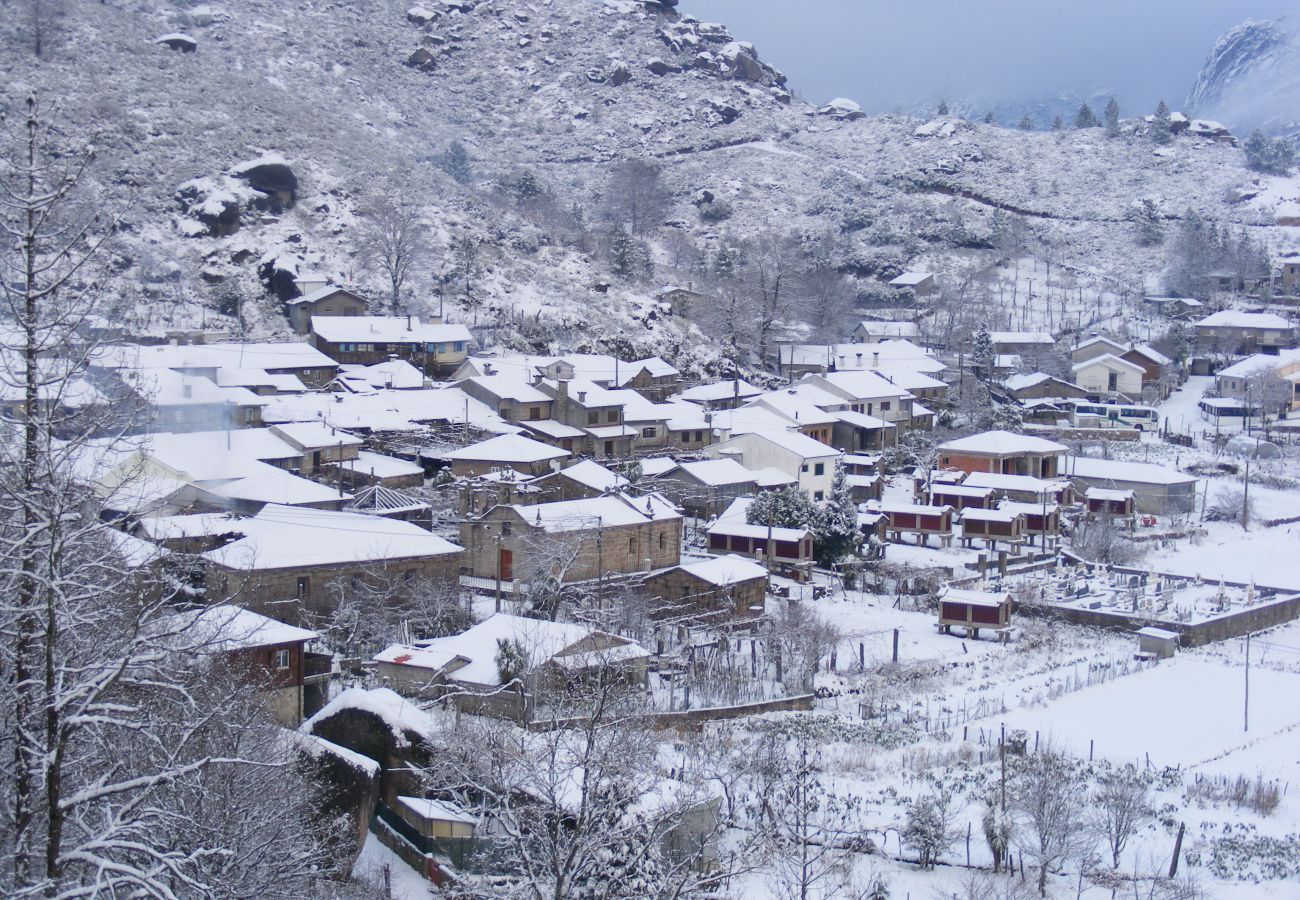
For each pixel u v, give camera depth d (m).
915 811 49.03
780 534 87.12
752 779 50.03
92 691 21.03
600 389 113.88
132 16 193.62
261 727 35.44
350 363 122.81
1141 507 115.25
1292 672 77.12
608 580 77.50
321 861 36.47
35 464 21.28
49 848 20.23
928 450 125.56
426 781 39.75
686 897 31.92
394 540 69.75
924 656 75.75
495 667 55.84
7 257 21.59
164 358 99.56
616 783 31.59
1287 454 133.12
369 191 160.25
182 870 23.58
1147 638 80.19
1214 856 50.38
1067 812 48.59
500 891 30.58
